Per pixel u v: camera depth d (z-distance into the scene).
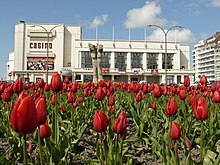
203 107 3.90
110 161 3.92
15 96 9.23
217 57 174.00
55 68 115.31
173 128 3.53
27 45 115.19
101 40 117.88
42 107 3.24
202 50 190.25
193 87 12.57
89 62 116.50
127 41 119.25
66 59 117.62
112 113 6.50
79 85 14.80
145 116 6.90
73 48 117.81
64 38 117.25
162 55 121.31
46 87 8.23
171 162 3.83
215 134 5.63
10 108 7.41
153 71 114.94
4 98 6.48
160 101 9.96
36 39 115.38
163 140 4.34
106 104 8.50
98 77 39.25
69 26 118.12
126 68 118.62
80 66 115.56
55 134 4.65
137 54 120.06
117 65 118.69
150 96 10.56
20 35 115.00
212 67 177.50
